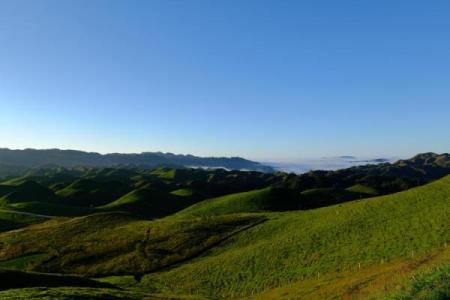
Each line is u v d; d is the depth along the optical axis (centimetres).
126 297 4675
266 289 6203
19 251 10819
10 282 5431
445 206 7281
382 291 2289
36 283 5675
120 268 8981
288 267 6856
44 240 11512
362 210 8838
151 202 19588
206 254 9119
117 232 11531
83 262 9600
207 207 16500
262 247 8325
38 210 17425
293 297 4891
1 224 15100
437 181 9262
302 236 8275
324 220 9138
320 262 6606
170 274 8138
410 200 8388
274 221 10419
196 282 7275
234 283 6825
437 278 1596
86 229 12200
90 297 4244
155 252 9594
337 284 4756
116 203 19550
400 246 6059
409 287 1645
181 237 10275
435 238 5922
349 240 7212
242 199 16962
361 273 5069
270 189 17750
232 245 9306
